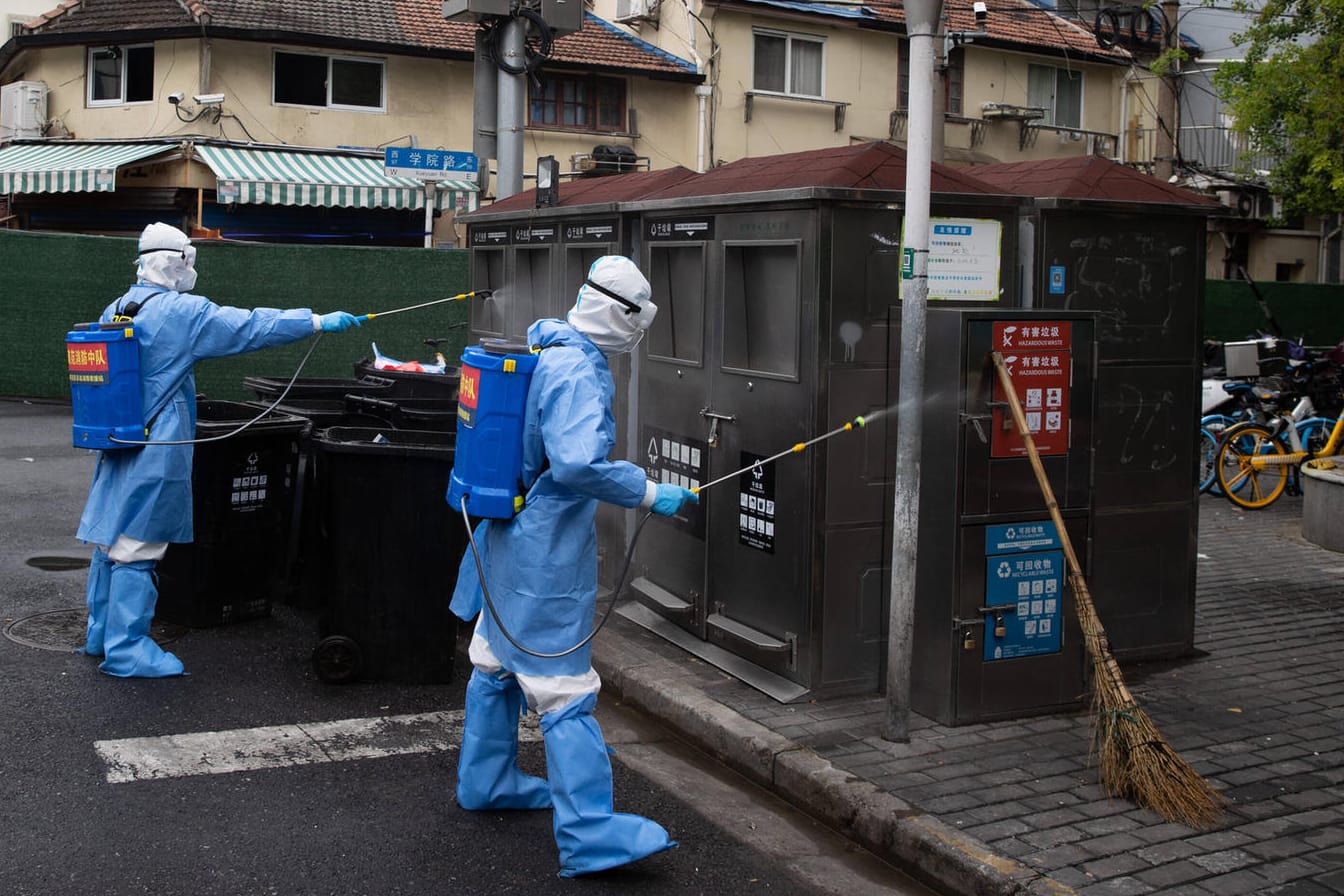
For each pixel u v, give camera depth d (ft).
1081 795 15.85
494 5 33.53
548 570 13.96
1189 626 22.07
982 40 86.12
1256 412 41.22
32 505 31.86
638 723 19.45
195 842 14.47
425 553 20.12
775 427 19.39
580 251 25.38
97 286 51.39
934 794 15.75
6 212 78.38
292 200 66.54
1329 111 56.59
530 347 14.64
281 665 21.04
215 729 18.04
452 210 74.23
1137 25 91.86
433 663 20.40
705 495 21.18
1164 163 75.36
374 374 28.76
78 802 15.34
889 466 19.08
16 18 88.22
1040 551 18.39
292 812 15.43
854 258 18.52
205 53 69.97
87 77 73.92
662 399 22.57
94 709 18.52
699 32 79.97
